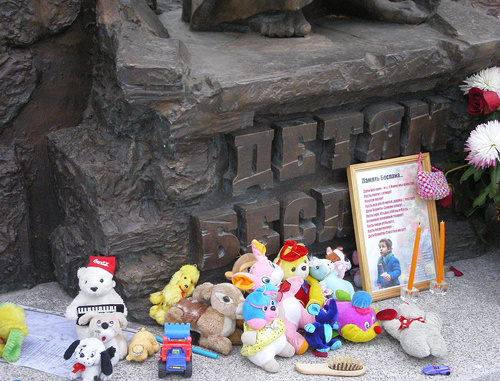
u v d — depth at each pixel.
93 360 2.09
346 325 2.29
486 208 2.82
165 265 2.39
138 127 2.37
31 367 2.20
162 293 2.36
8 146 2.52
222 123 2.26
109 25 2.34
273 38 2.59
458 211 2.80
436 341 2.23
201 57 2.37
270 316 2.16
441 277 2.58
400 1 2.80
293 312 2.28
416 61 2.49
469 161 2.59
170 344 2.15
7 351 2.20
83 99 2.63
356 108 2.56
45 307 2.51
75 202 2.48
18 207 2.54
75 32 2.55
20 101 2.49
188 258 2.42
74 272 2.52
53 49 2.53
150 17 2.45
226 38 2.58
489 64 2.67
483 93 2.57
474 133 2.53
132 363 2.22
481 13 2.78
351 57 2.42
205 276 2.46
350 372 2.17
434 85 2.62
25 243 2.58
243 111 2.27
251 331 2.18
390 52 2.46
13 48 2.46
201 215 2.37
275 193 2.52
